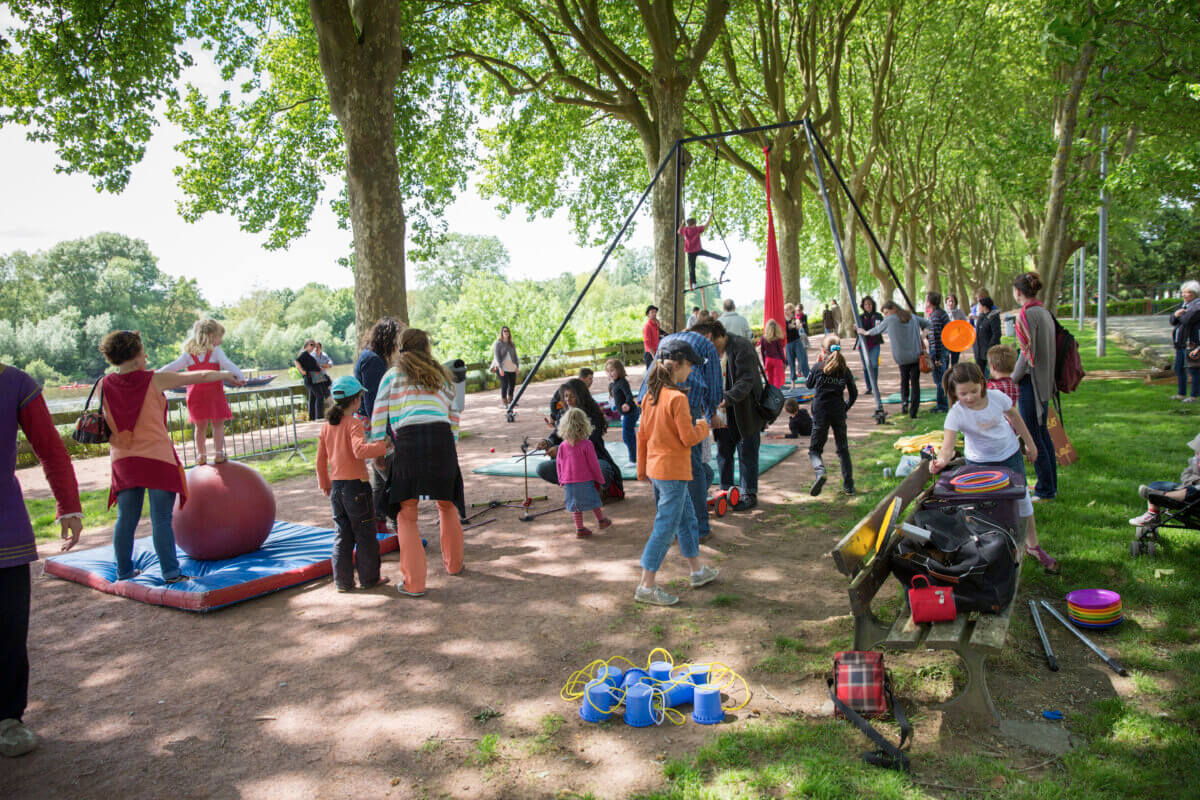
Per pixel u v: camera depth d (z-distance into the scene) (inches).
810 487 320.5
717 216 1237.1
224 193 730.8
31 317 3299.7
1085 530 227.9
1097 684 149.3
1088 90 463.5
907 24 982.4
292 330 3713.1
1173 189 479.2
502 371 689.6
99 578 239.5
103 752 143.3
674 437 200.8
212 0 644.1
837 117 929.5
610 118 1011.9
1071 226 514.6
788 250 981.2
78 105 541.0
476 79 845.8
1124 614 176.6
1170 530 223.6
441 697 158.6
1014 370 256.5
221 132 724.0
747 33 1010.1
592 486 273.3
